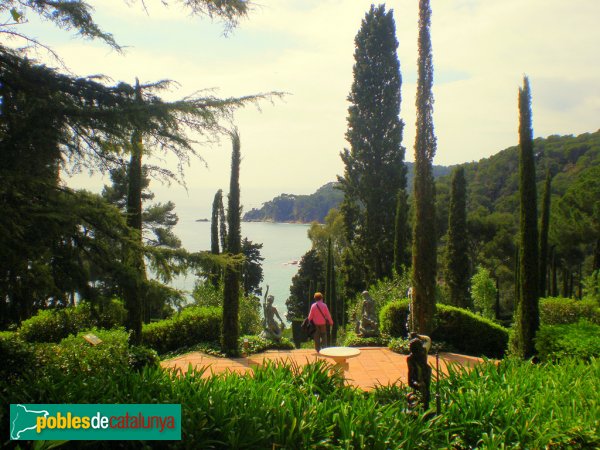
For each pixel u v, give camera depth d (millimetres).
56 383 5535
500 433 4992
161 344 13688
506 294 44469
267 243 171625
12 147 5570
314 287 44312
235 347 12719
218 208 25734
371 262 30016
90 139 6188
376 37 29359
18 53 6516
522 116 11594
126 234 6371
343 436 4664
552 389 5969
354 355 8867
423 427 4977
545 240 22172
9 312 6316
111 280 6145
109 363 7738
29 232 5551
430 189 12453
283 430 4605
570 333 9656
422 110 12547
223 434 4547
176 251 6289
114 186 19781
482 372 6727
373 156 29672
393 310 13789
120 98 6230
